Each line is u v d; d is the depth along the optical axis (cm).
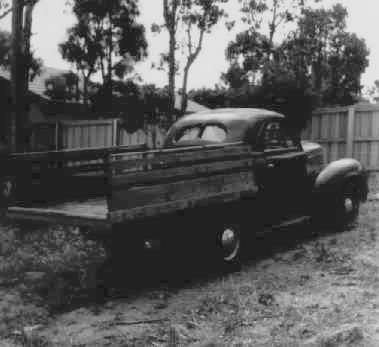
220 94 3127
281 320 436
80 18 1888
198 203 550
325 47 3753
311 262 631
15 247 664
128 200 482
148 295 521
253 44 2383
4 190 574
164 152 525
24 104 1317
